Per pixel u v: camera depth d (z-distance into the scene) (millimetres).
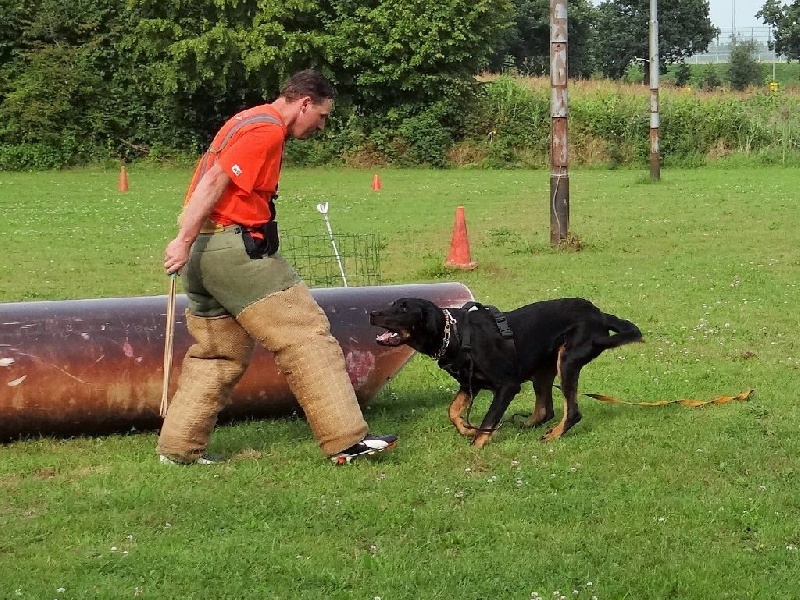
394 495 5055
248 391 6355
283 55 34844
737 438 5949
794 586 4031
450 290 6824
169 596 3949
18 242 15805
